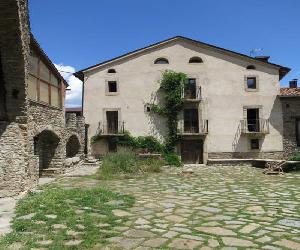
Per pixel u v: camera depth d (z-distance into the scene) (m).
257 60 28.53
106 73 28.39
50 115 17.03
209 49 28.62
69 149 25.12
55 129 17.66
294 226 7.85
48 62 16.53
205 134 27.83
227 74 28.58
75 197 10.66
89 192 11.62
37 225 7.53
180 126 28.16
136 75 28.39
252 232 7.30
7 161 12.04
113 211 9.12
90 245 6.29
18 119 12.82
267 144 28.34
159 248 6.20
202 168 23.80
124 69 28.41
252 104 28.48
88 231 7.16
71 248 6.12
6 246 6.18
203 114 28.25
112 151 28.16
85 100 28.25
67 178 17.12
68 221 7.84
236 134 28.30
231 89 28.52
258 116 28.53
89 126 28.09
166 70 28.38
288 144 28.38
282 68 28.66
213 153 28.11
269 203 10.64
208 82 28.47
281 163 21.06
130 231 7.28
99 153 27.98
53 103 17.98
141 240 6.67
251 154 28.28
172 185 14.80
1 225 7.68
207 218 8.55
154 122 28.20
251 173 20.28
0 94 12.91
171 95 27.86
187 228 7.58
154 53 28.52
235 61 28.69
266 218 8.59
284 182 15.95
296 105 28.59
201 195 12.12
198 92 28.33
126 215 8.73
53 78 18.09
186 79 28.33
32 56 14.72
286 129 28.45
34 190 12.38
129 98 28.25
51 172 17.81
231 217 8.67
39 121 15.36
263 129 28.33
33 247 6.19
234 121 28.38
